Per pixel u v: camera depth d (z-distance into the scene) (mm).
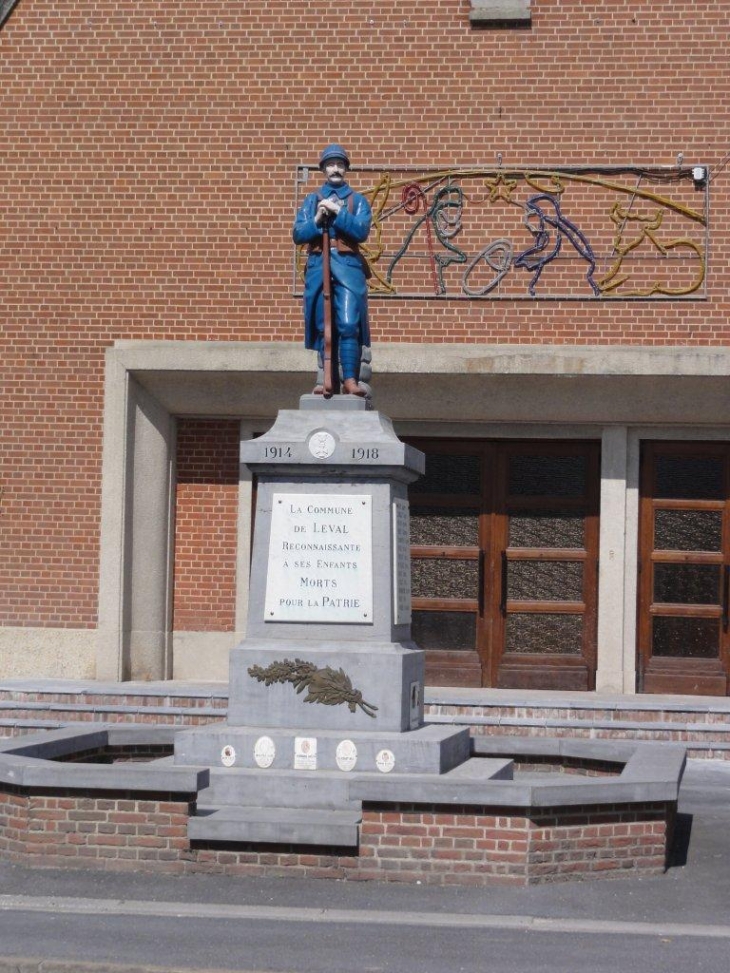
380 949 9023
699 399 20703
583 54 21031
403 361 20703
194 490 22047
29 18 21859
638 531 21406
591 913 10031
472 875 10781
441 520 21859
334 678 12391
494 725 18047
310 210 13477
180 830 11016
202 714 18391
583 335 20844
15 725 18188
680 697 20469
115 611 21250
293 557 12711
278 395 21422
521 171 21000
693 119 20844
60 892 10422
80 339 21594
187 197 21516
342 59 21375
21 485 21578
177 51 21609
